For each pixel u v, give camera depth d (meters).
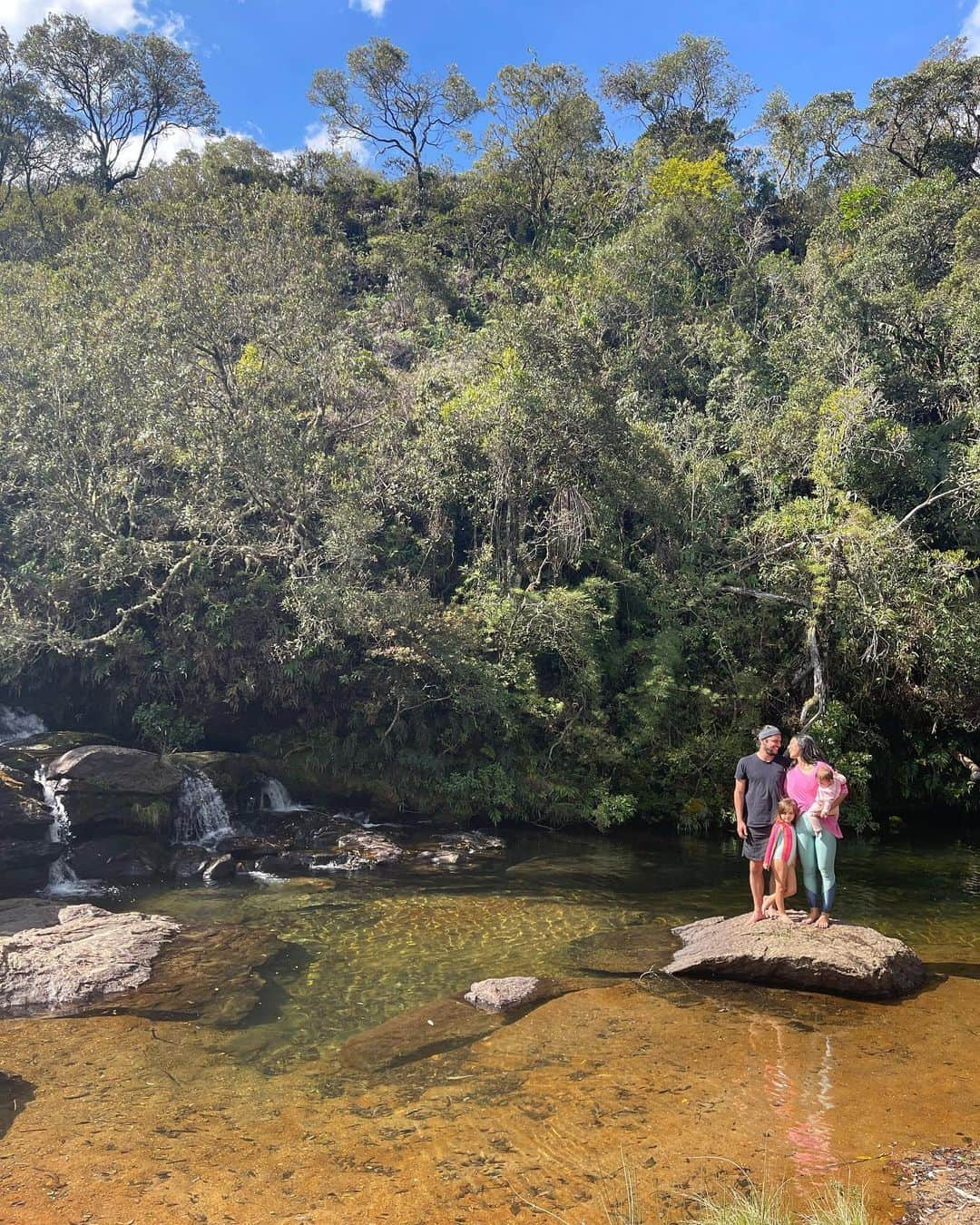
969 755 20.08
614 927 10.20
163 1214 4.39
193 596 17.47
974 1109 5.44
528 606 17.98
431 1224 4.26
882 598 17.84
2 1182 4.71
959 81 40.38
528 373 20.03
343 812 17.02
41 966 8.35
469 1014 7.30
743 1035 6.73
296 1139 5.18
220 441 17.30
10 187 41.28
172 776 14.15
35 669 17.02
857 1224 3.99
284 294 21.03
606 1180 4.64
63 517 16.58
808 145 50.41
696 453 23.05
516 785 17.59
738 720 18.55
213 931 9.88
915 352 25.47
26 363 17.42
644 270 32.44
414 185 52.34
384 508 20.89
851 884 12.96
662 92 57.97
